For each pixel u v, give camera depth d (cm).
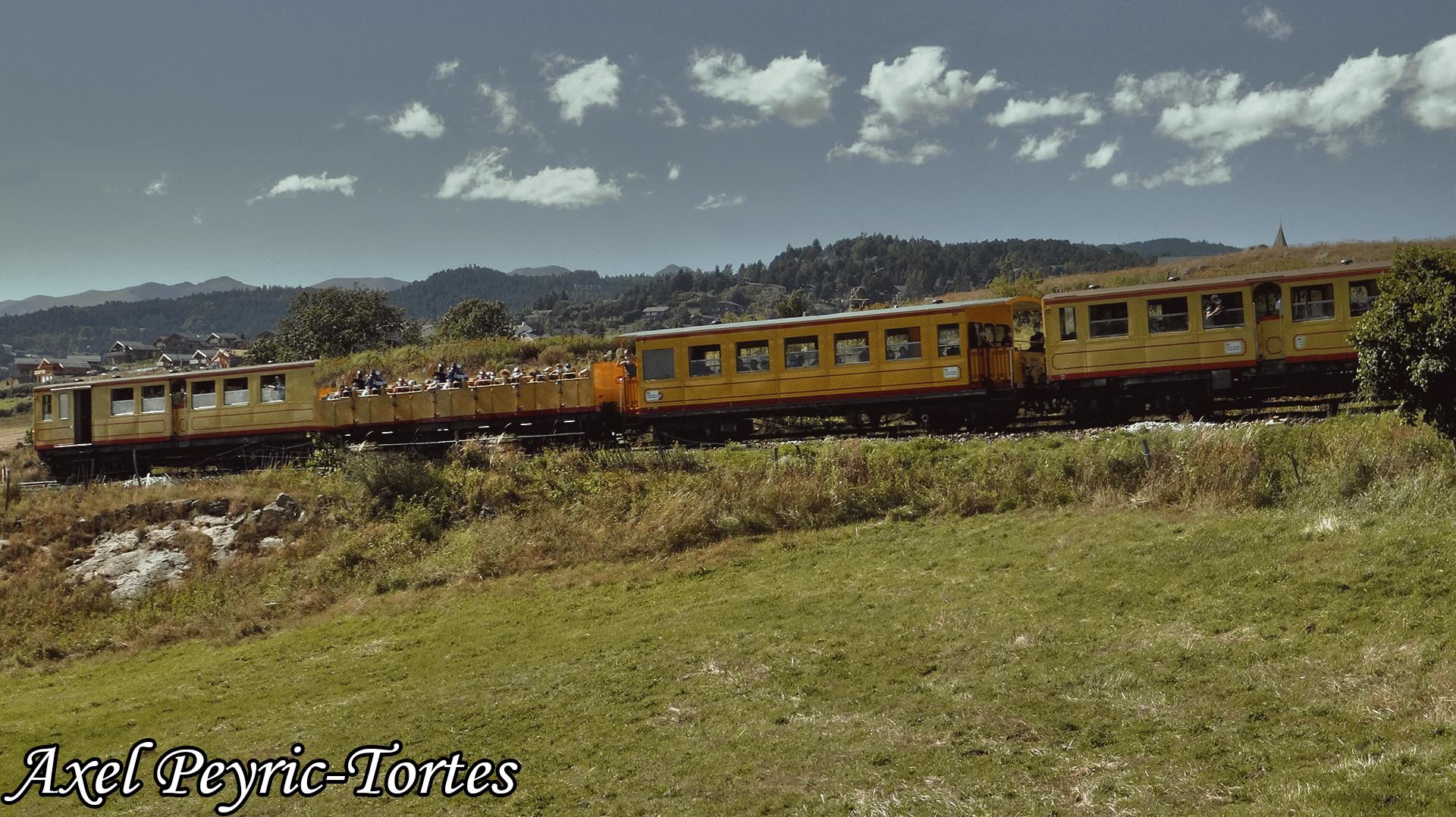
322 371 4744
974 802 900
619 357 2917
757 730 1152
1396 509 1480
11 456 3856
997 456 2064
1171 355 2384
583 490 2305
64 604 2212
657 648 1507
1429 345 1478
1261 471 1750
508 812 1052
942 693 1166
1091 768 930
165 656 1941
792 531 2033
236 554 2331
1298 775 841
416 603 2005
